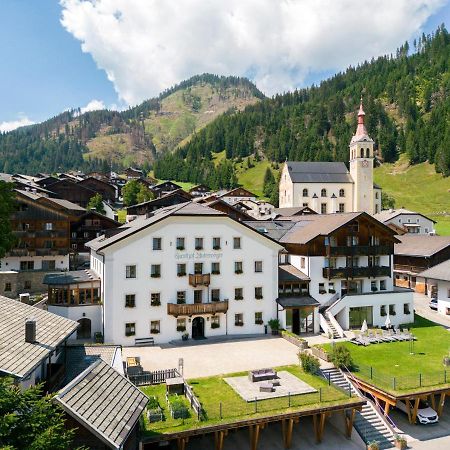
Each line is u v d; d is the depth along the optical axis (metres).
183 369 37.56
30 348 21.59
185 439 27.25
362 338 46.41
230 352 42.47
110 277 43.97
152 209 104.38
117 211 136.12
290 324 50.25
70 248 77.81
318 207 136.62
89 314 45.75
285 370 37.25
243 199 148.00
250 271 49.22
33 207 67.75
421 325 53.91
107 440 18.30
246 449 30.88
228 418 28.17
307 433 32.94
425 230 113.06
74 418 18.62
